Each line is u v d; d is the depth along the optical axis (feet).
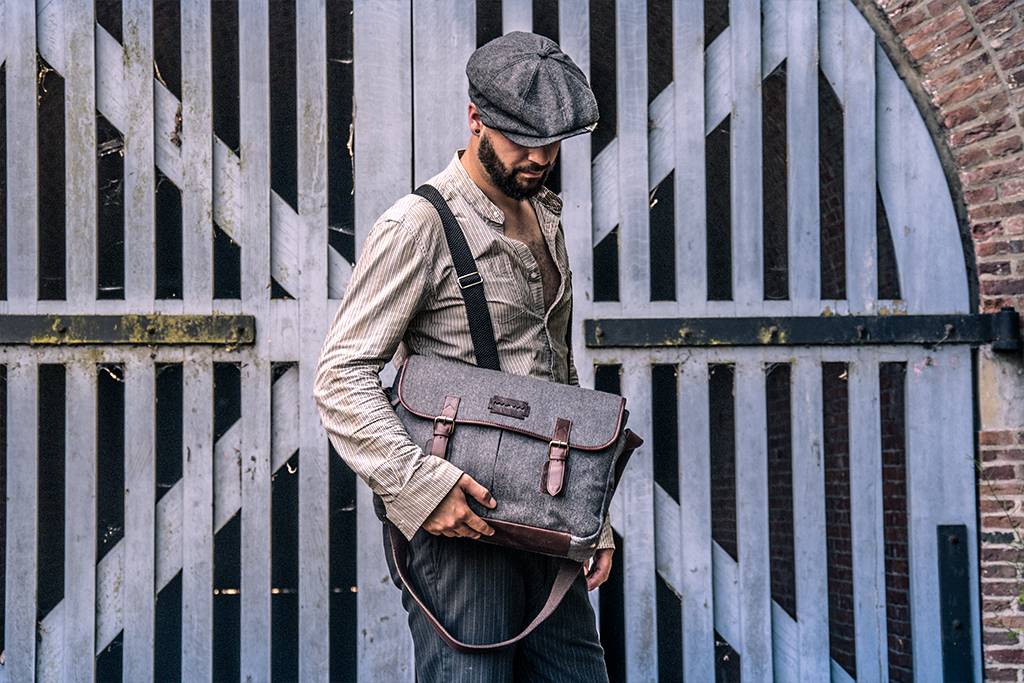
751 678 11.35
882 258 13.91
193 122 11.18
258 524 11.01
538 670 6.68
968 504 11.55
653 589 11.25
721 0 12.28
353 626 17.22
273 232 11.21
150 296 11.03
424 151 11.35
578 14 11.57
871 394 11.59
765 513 11.44
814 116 11.72
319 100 11.27
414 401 5.98
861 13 11.82
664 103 11.64
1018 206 11.50
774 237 19.77
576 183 11.47
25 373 10.96
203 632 10.90
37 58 11.15
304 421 11.10
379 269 6.00
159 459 16.22
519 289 6.30
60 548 16.37
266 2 11.22
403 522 5.77
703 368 11.49
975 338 11.53
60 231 15.03
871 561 11.48
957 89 11.64
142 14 11.20
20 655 10.82
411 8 11.40
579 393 6.04
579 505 5.75
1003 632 11.37
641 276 11.50
